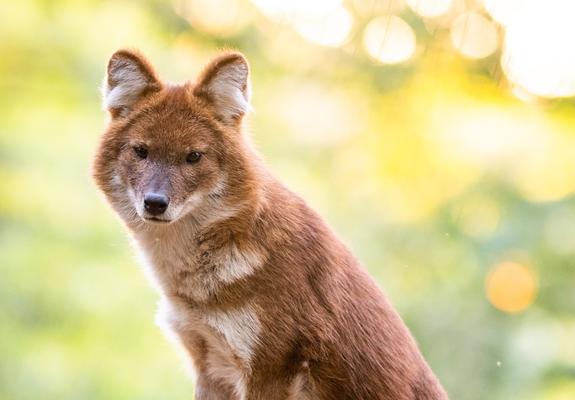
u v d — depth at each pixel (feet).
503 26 47.21
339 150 56.85
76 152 60.03
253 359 27.32
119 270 58.39
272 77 55.42
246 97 28.81
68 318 57.67
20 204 59.88
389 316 28.45
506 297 50.83
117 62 28.81
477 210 52.16
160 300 29.48
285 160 57.41
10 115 61.31
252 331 27.25
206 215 27.73
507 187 51.75
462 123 53.62
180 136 28.09
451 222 52.24
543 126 52.11
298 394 27.53
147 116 28.50
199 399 29.19
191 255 27.78
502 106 52.29
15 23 60.64
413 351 28.60
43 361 56.18
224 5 55.42
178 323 28.48
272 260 27.25
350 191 55.72
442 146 54.49
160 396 55.67
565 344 50.93
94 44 59.93
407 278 51.98
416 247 52.49
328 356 27.40
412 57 50.55
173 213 27.30
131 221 28.48
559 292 50.80
